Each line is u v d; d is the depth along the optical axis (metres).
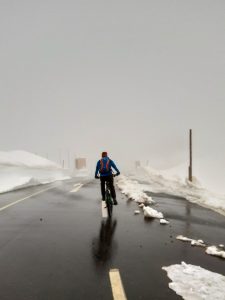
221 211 10.45
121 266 4.49
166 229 7.12
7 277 4.06
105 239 6.08
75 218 8.40
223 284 3.84
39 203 11.53
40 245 5.61
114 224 7.61
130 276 4.10
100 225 7.47
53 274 4.16
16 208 10.23
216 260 4.87
